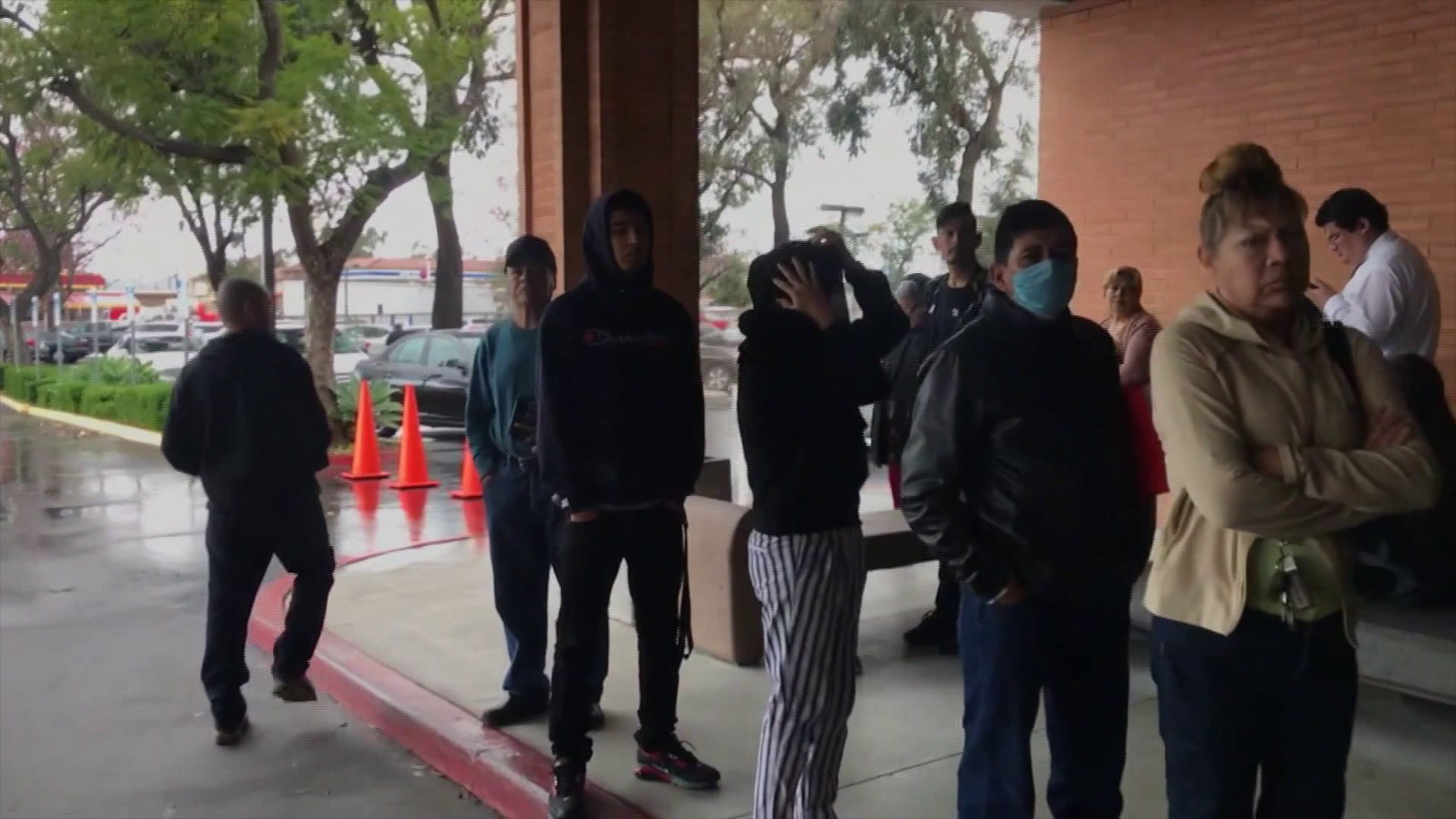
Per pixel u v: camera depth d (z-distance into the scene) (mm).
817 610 3564
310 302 16938
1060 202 10078
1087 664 3324
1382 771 4531
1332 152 8234
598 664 5066
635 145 6887
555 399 4137
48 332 44594
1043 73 10164
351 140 15586
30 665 6785
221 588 5383
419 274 60688
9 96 14594
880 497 10133
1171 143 9195
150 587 8836
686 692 5559
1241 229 2797
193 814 4691
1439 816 4145
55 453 17750
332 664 6156
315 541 5516
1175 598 2869
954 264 5527
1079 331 3316
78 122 15508
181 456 5355
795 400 3535
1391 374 2904
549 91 6898
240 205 16938
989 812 3291
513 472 5055
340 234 16859
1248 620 2773
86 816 4680
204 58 14836
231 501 5301
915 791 4418
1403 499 2707
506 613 5176
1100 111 9695
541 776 4609
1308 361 2824
